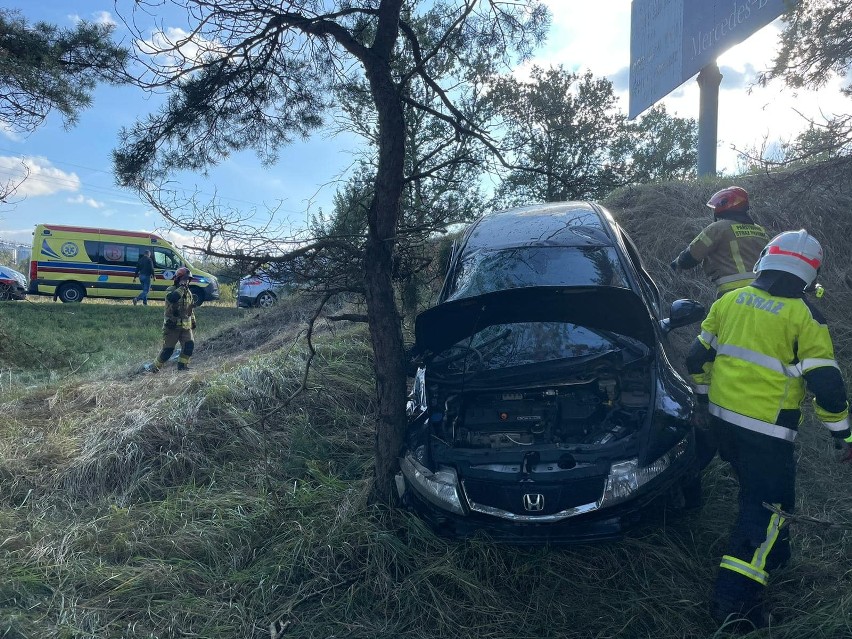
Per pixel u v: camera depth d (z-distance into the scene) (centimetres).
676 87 1009
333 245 383
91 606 332
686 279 644
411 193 406
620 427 344
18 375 893
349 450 506
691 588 313
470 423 373
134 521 420
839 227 647
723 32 860
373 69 365
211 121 438
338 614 323
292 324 1019
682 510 330
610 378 371
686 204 732
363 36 433
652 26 1106
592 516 309
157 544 388
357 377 604
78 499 471
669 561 327
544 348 394
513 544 319
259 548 381
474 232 514
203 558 378
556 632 297
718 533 347
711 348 309
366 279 379
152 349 1141
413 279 444
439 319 402
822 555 321
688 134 1747
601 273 433
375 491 391
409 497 360
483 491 326
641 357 369
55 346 1074
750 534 280
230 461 501
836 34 581
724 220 461
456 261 483
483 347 407
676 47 1007
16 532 413
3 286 1888
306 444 502
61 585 348
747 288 298
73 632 306
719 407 295
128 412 570
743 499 289
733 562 281
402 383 385
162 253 2098
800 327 272
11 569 364
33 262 1973
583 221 493
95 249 2028
